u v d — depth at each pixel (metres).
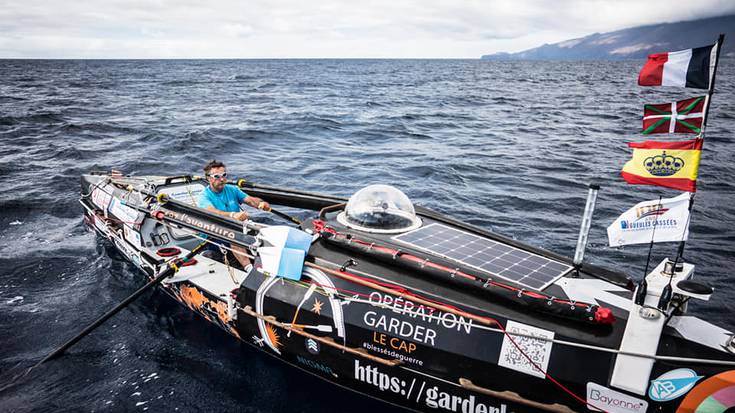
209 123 20.09
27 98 32.03
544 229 8.33
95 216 7.64
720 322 5.52
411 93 41.22
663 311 3.29
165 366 4.72
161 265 5.64
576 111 27.58
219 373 4.62
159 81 57.12
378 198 4.86
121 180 7.93
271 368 4.70
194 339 5.16
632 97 38.81
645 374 3.17
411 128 19.86
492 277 3.90
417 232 4.68
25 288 6.22
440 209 9.35
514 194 10.32
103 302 5.91
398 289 3.97
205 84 51.78
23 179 11.04
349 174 11.95
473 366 3.60
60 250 7.36
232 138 16.31
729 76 79.38
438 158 13.83
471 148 15.58
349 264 4.30
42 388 4.41
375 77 74.00
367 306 4.00
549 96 39.16
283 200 6.41
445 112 26.20
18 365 4.73
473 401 3.63
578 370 3.35
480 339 3.61
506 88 50.06
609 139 17.64
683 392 3.14
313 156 14.06
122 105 28.05
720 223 8.59
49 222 8.53
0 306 5.77
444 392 3.71
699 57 3.31
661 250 7.42
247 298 4.59
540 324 3.53
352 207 4.91
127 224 6.52
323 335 4.12
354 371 4.07
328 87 48.66
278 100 32.62
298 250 4.36
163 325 5.42
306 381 4.52
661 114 3.49
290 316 4.29
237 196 6.18
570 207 9.49
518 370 3.49
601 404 3.31
